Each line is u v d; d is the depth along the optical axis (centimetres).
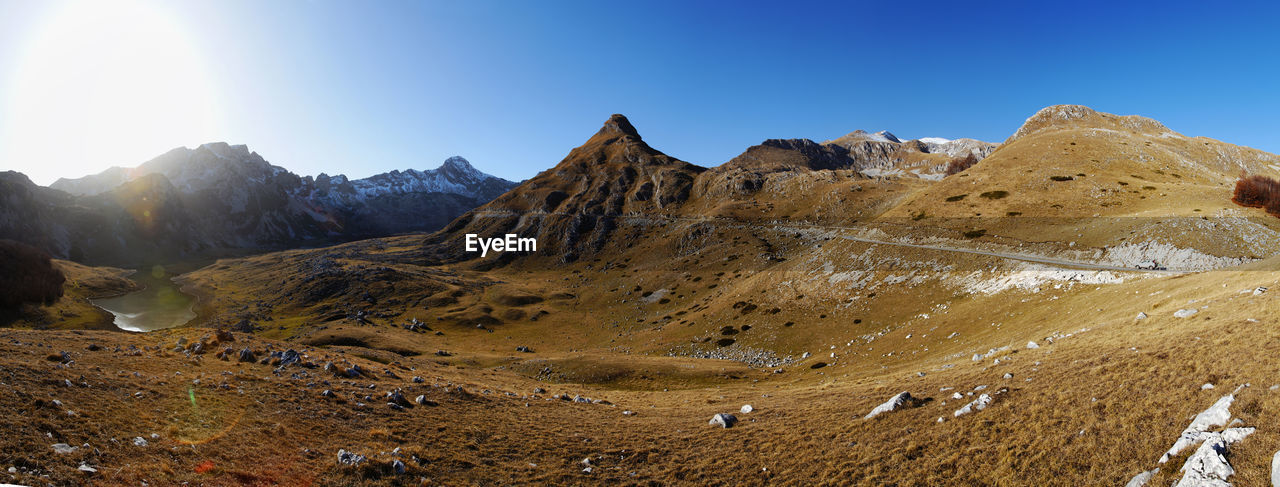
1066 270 6894
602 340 12700
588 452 2731
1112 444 1841
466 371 7400
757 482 2283
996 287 7475
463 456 2503
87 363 3103
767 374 6881
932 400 2998
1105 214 9894
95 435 1950
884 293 9162
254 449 2197
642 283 17988
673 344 10388
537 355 10600
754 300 11431
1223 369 2069
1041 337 4706
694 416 3691
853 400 3494
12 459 1576
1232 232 7094
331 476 2044
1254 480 1320
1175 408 1909
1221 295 3731
